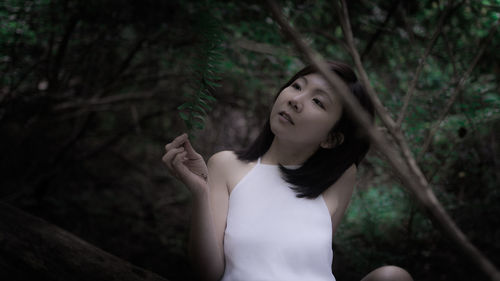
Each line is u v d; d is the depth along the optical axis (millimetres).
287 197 1353
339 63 1382
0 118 2664
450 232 673
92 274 1304
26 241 1364
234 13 2301
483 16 2086
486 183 2342
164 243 2846
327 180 1400
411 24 2340
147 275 1340
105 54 2809
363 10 2422
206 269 1290
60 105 2916
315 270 1280
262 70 2592
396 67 2564
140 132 3619
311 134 1320
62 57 2477
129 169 3957
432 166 2256
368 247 2312
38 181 2947
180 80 3057
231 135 3771
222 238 1349
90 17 2328
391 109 2125
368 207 2422
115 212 3182
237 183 1402
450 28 2244
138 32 2570
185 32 2354
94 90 3092
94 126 3867
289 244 1271
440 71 2408
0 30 1953
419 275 2195
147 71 3312
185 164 1261
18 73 2260
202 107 1271
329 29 2500
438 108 2154
